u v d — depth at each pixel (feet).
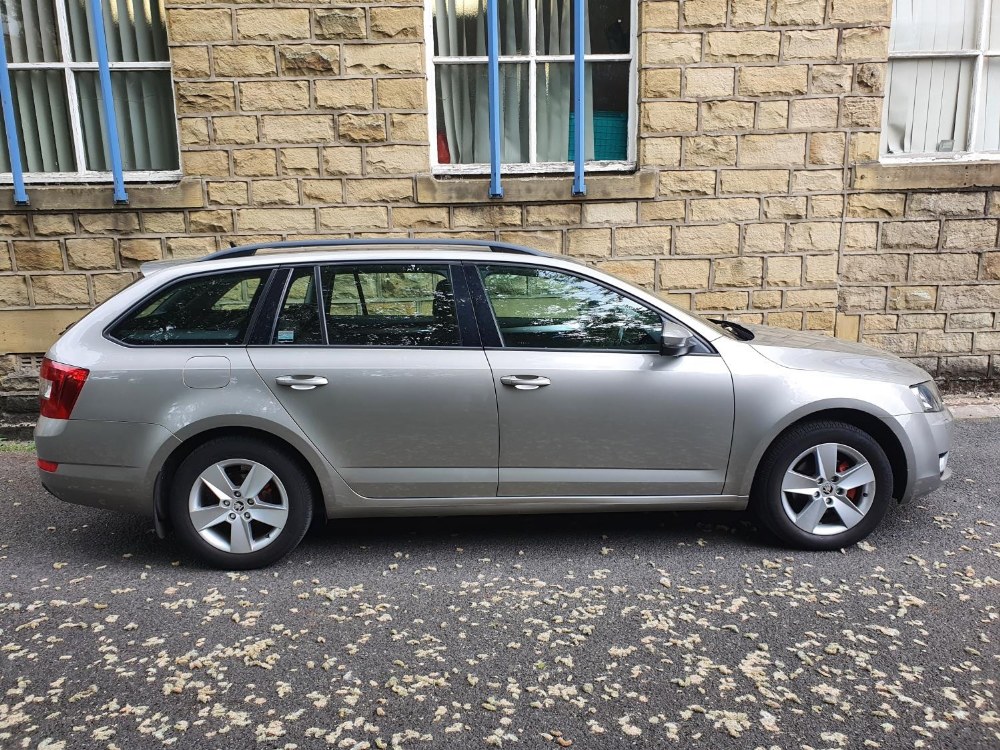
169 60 22.58
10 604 12.21
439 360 12.83
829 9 21.63
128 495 12.78
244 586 12.73
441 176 22.80
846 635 11.01
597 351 13.10
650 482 13.29
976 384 23.94
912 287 23.27
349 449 12.87
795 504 13.71
